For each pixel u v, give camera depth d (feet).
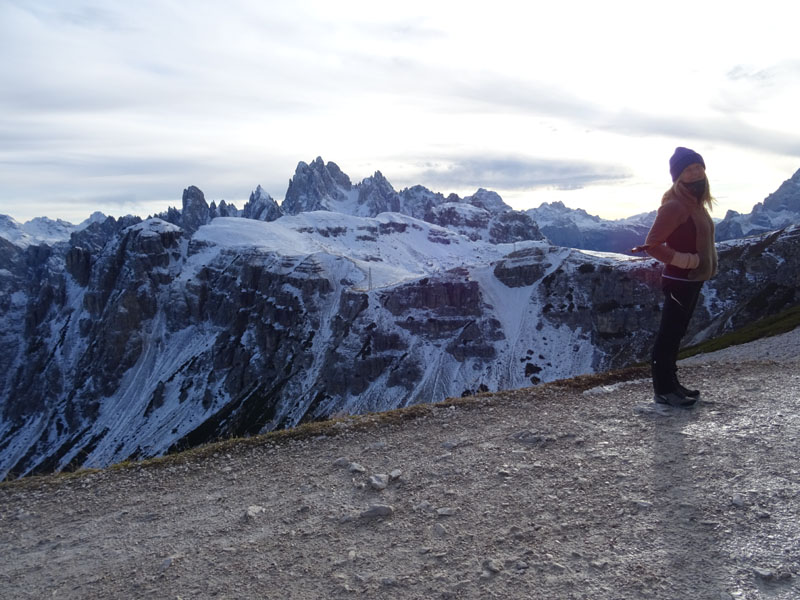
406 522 10.90
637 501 10.41
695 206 13.34
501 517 10.59
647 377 18.86
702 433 12.84
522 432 14.44
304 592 9.26
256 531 11.35
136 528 12.23
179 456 16.14
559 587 8.63
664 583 8.43
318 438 16.24
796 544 8.77
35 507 13.97
